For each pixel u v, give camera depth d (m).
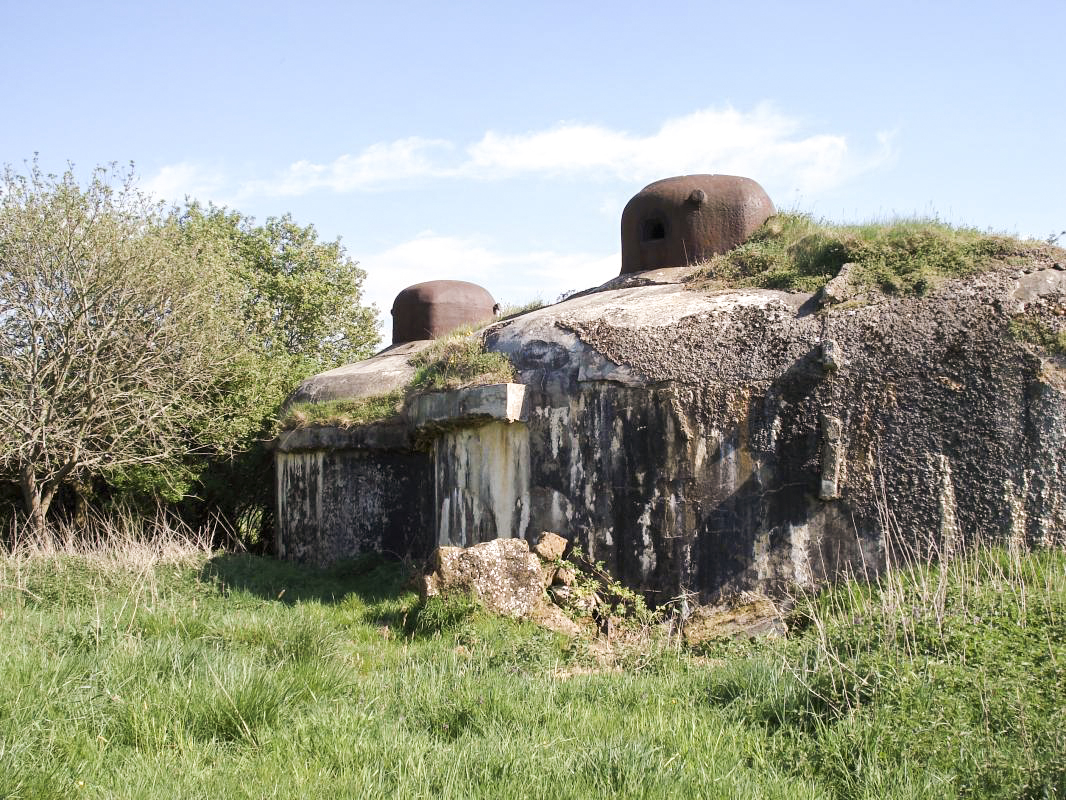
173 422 15.39
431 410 9.97
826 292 8.41
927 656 5.35
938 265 8.34
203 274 15.20
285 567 12.34
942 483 7.55
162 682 5.45
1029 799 4.06
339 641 7.19
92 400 13.95
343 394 13.33
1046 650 5.43
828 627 6.38
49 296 13.96
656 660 6.95
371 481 12.48
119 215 14.66
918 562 7.30
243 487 17.00
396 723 5.15
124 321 14.27
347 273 23.92
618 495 8.62
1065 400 7.36
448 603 8.20
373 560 11.94
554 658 7.04
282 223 23.58
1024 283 7.86
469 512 9.77
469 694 5.54
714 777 4.30
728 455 8.24
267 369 17.08
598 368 8.84
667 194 11.40
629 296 9.88
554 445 9.06
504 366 9.51
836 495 7.78
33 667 5.39
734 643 7.42
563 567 8.63
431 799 4.14
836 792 4.32
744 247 9.92
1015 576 6.77
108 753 4.64
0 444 13.50
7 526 15.56
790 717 5.05
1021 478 7.36
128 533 12.68
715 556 8.16
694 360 8.51
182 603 8.55
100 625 6.67
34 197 14.22
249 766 4.52
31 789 4.04
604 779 4.32
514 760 4.51
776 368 8.22
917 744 4.50
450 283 15.77
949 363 7.73
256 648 6.65
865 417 7.86
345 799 4.08
